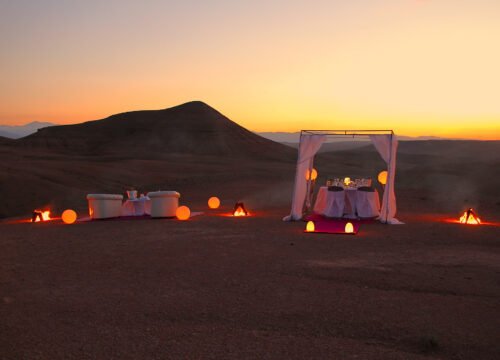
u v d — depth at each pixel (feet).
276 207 61.00
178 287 22.65
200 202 68.13
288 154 318.24
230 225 43.21
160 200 48.62
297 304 19.83
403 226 43.24
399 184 111.75
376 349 15.25
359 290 21.80
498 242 34.47
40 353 15.02
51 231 41.37
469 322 17.66
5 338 16.30
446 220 47.88
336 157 298.97
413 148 406.21
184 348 15.38
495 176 115.65
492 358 14.67
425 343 15.35
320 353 14.94
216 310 19.19
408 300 20.29
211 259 28.68
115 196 50.11
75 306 19.86
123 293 21.74
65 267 27.12
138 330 17.02
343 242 34.37
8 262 28.58
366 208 48.55
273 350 15.19
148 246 33.14
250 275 24.73
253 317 18.34
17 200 87.40
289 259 28.50
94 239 36.42
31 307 19.76
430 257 28.94
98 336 16.46
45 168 120.88
